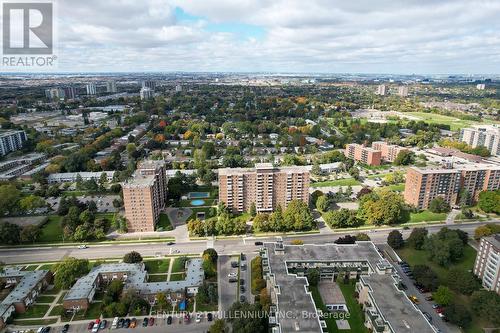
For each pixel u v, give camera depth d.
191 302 195.38
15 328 176.88
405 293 196.50
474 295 185.38
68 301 186.50
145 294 192.38
